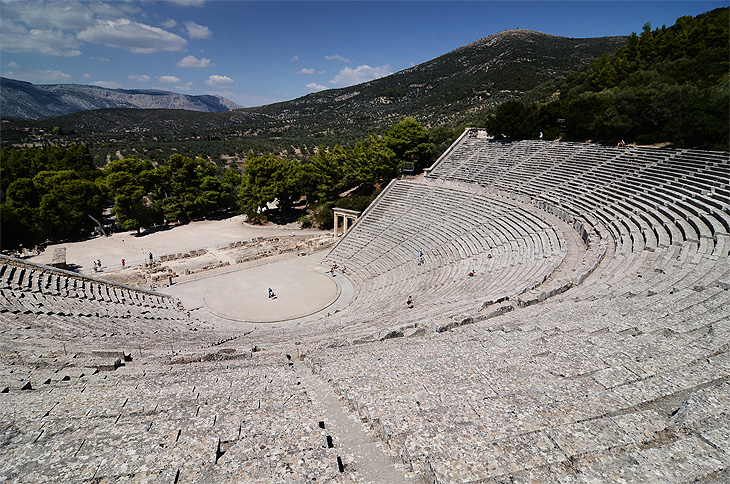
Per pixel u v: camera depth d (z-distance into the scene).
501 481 5.40
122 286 34.62
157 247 56.59
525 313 15.91
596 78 70.25
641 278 18.61
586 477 5.30
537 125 59.56
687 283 16.28
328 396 9.91
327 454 6.68
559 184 42.34
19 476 6.12
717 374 8.18
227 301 37.19
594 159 44.12
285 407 9.00
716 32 60.97
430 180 57.62
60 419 8.36
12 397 9.70
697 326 11.23
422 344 13.55
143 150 125.38
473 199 46.22
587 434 6.36
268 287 40.53
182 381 11.25
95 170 85.88
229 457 6.64
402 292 32.66
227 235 63.09
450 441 6.55
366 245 48.16
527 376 9.13
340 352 13.88
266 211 74.56
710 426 6.28
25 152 84.94
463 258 35.06
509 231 35.50
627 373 8.68
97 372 12.88
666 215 27.16
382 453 7.01
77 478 6.04
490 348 11.55
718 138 38.94
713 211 24.22
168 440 7.20
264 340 20.36
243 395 9.93
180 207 70.56
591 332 11.77
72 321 22.03
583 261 24.78
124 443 7.07
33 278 29.16
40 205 57.81
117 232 66.25
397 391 9.25
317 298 37.88
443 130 77.94
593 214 32.84
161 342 19.36
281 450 6.81
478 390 8.65
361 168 67.06
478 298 22.22
